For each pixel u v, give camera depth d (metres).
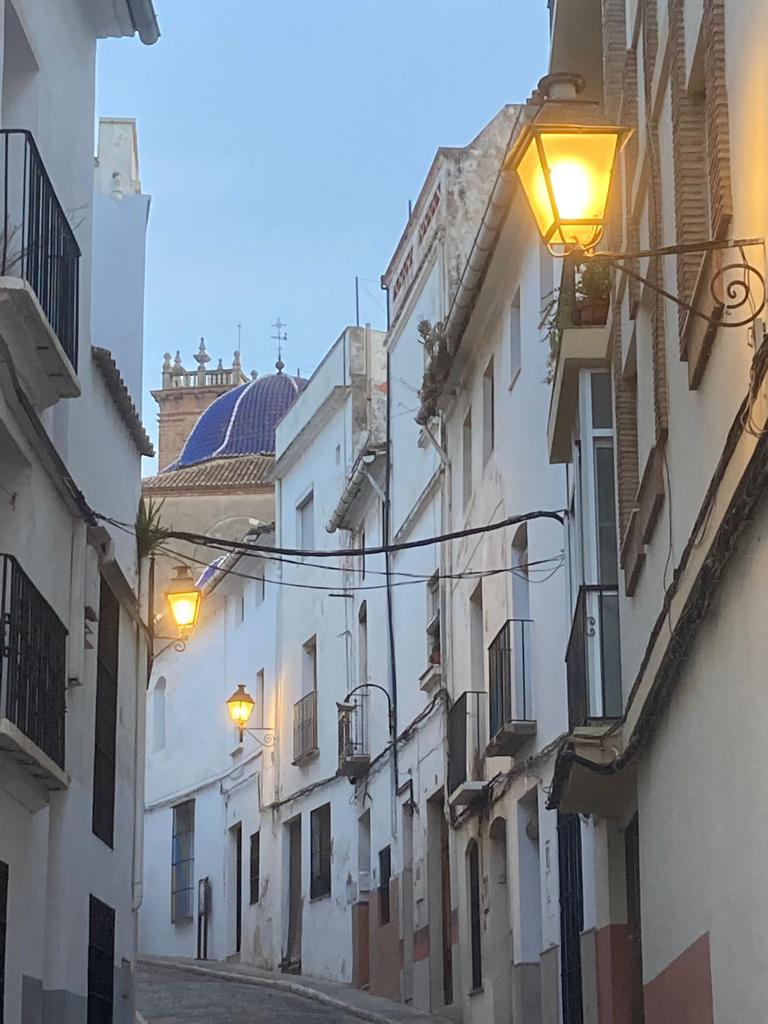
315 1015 23.67
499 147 24.67
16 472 11.82
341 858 29.47
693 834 9.77
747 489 7.36
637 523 12.30
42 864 12.89
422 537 25.45
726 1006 8.75
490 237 19.34
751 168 7.74
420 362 25.77
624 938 14.38
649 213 11.50
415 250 26.31
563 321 14.77
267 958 33.00
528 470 18.81
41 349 11.41
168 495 41.78
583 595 13.87
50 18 13.23
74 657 13.24
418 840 24.45
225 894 36.28
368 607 28.78
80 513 13.46
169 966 33.69
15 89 12.73
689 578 9.47
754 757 7.91
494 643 19.41
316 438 33.50
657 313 11.01
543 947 17.61
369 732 28.12
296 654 33.34
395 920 25.72
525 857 18.70
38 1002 12.70
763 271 7.49
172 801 39.75
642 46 12.07
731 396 8.39
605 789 13.69
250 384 47.12
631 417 13.44
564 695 16.97
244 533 40.88
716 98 8.40
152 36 15.05
